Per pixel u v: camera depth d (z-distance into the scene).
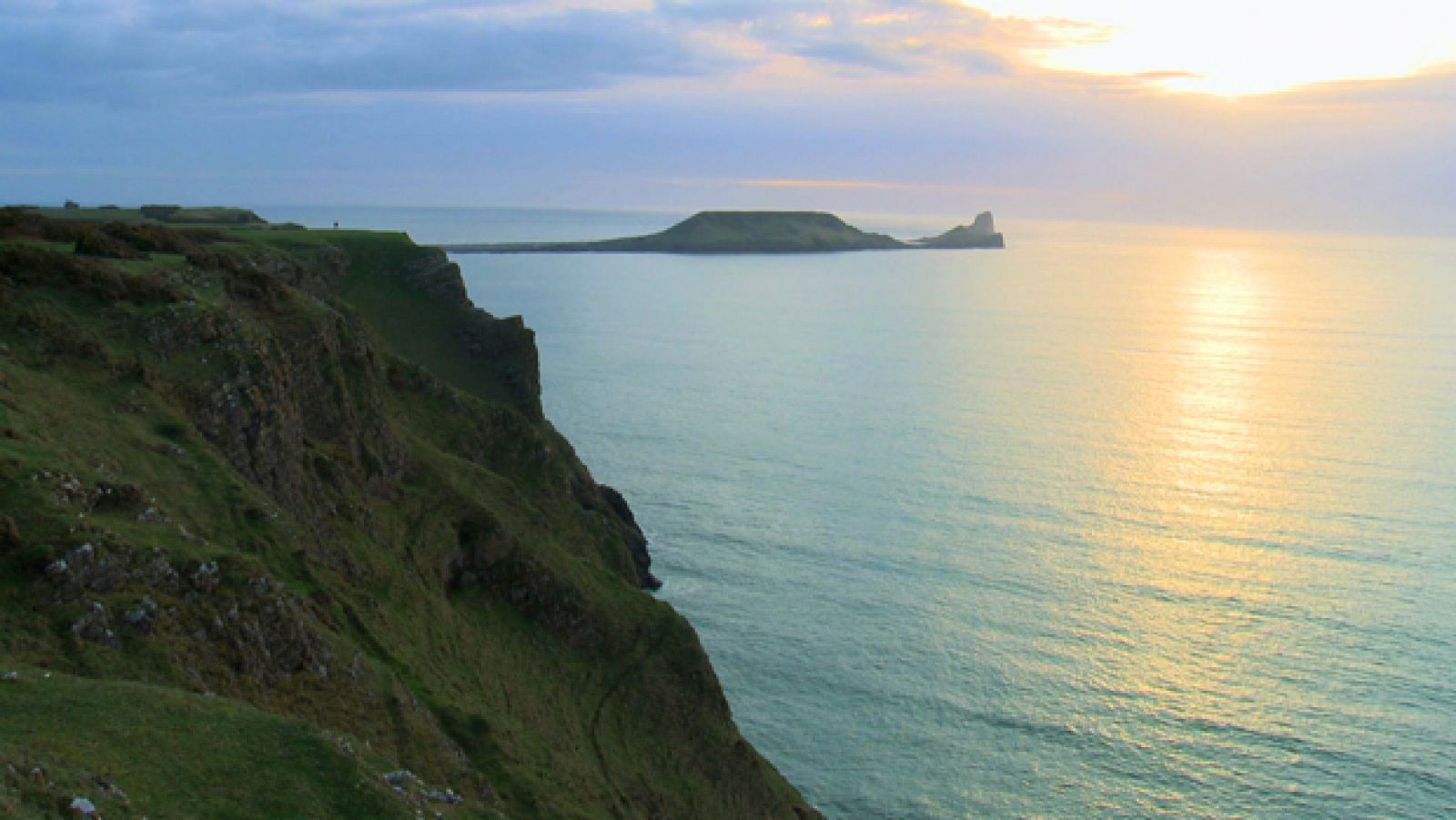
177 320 53.19
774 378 191.88
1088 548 100.38
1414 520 108.25
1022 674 76.81
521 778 42.81
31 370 44.00
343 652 39.12
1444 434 147.12
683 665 66.00
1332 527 106.12
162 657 30.56
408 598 55.50
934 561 97.62
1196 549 99.94
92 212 141.38
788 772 67.06
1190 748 67.88
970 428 150.62
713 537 104.19
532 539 70.75
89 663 28.64
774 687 75.94
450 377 109.12
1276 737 68.56
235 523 43.91
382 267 117.69
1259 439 144.25
